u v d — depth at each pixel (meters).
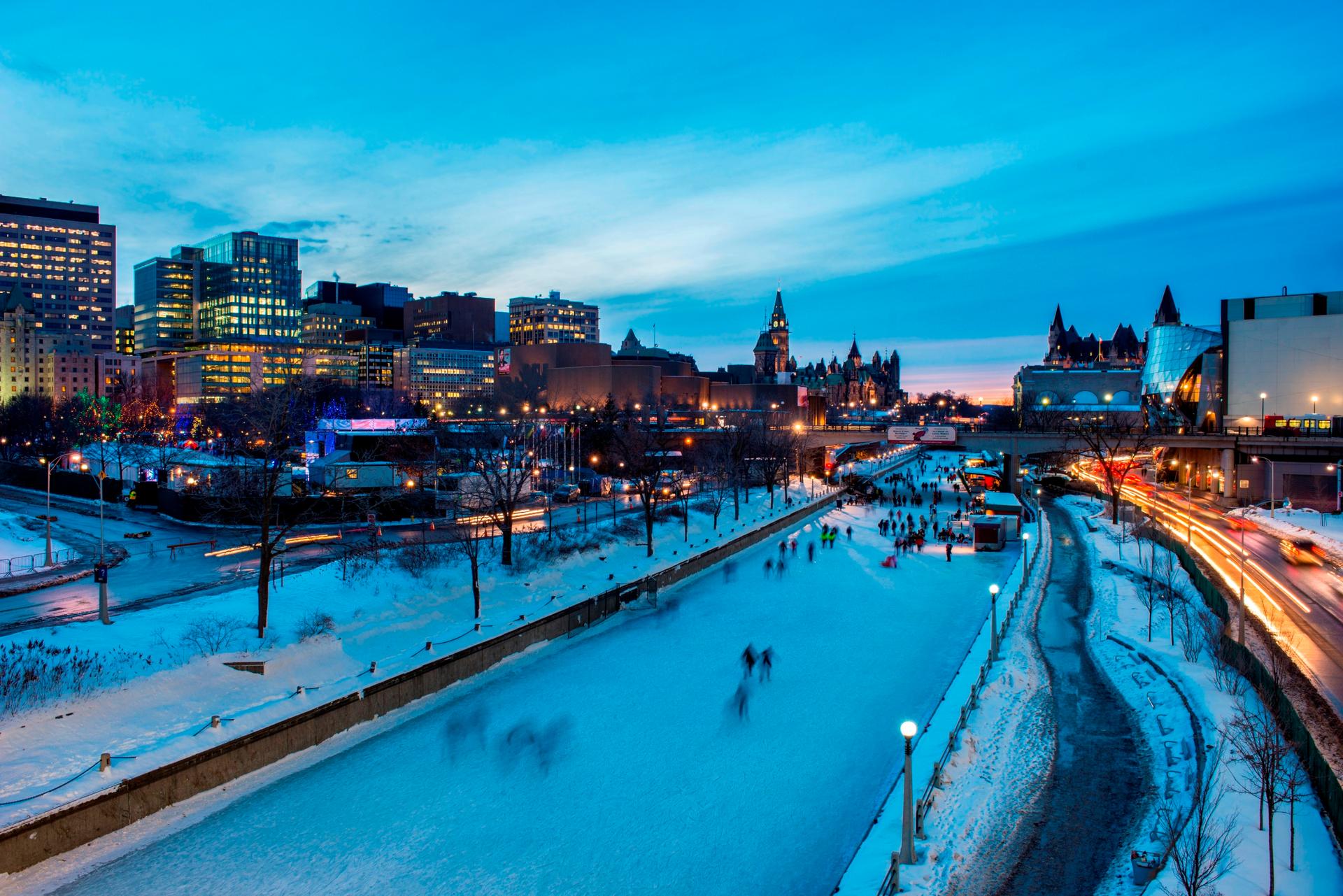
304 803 33.22
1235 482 119.56
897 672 48.25
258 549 72.81
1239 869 25.20
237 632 44.28
